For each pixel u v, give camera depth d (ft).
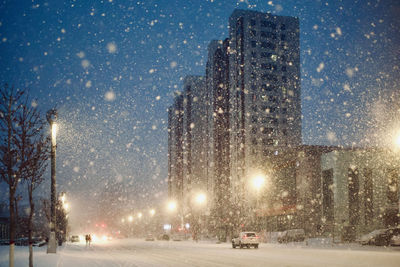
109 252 108.99
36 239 197.06
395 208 172.35
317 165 205.16
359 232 170.81
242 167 338.13
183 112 499.51
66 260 73.20
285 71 354.95
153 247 146.00
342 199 181.98
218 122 384.06
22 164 43.32
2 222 193.88
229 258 73.77
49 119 80.38
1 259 66.39
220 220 323.78
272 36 357.61
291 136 345.51
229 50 370.94
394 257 63.87
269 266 54.13
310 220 199.72
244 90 346.13
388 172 177.47
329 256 72.43
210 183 392.88
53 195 90.02
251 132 338.54
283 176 229.86
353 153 184.96
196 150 453.58
